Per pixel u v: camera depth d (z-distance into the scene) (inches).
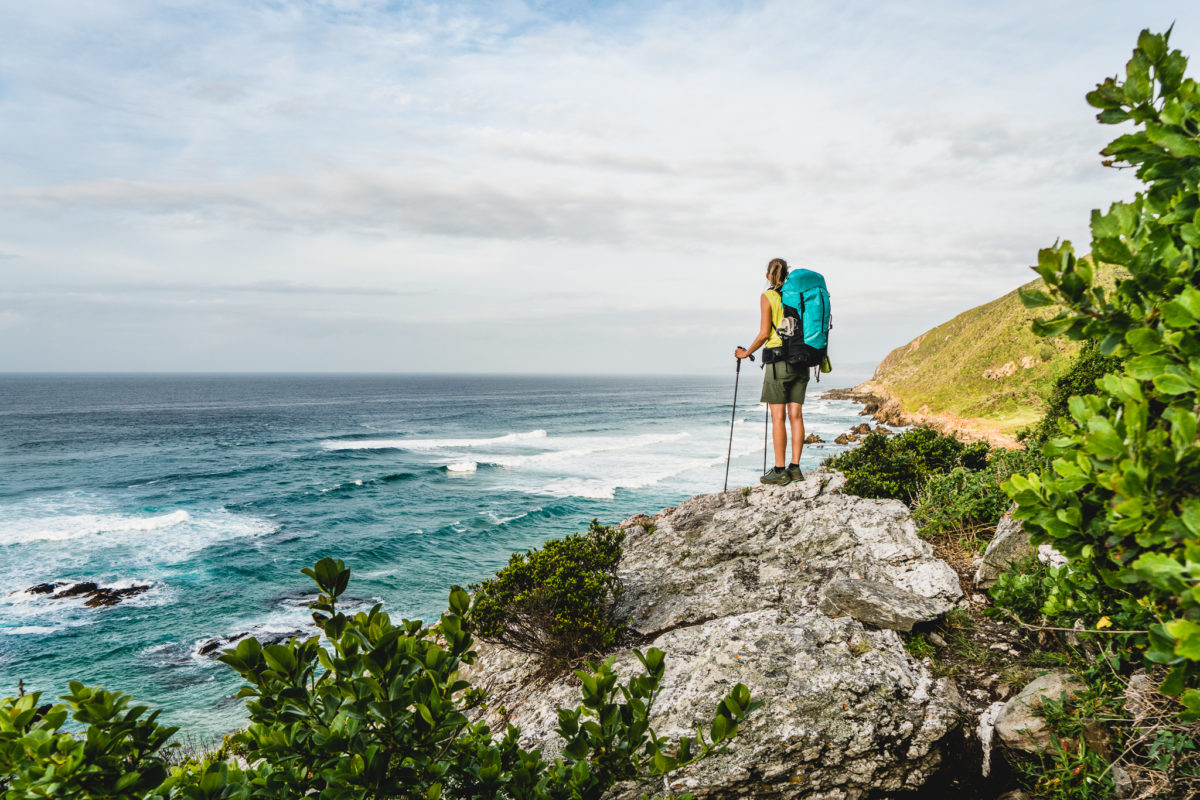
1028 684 149.1
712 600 223.3
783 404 291.4
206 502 1601.9
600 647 213.0
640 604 232.2
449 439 3004.4
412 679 79.3
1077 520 70.1
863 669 162.7
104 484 1855.3
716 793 142.9
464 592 87.1
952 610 190.2
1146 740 115.4
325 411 4862.2
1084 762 118.8
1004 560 200.8
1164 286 59.8
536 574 224.4
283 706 78.3
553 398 6889.8
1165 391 55.5
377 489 1740.9
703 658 177.8
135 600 935.0
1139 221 65.9
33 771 70.9
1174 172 60.5
